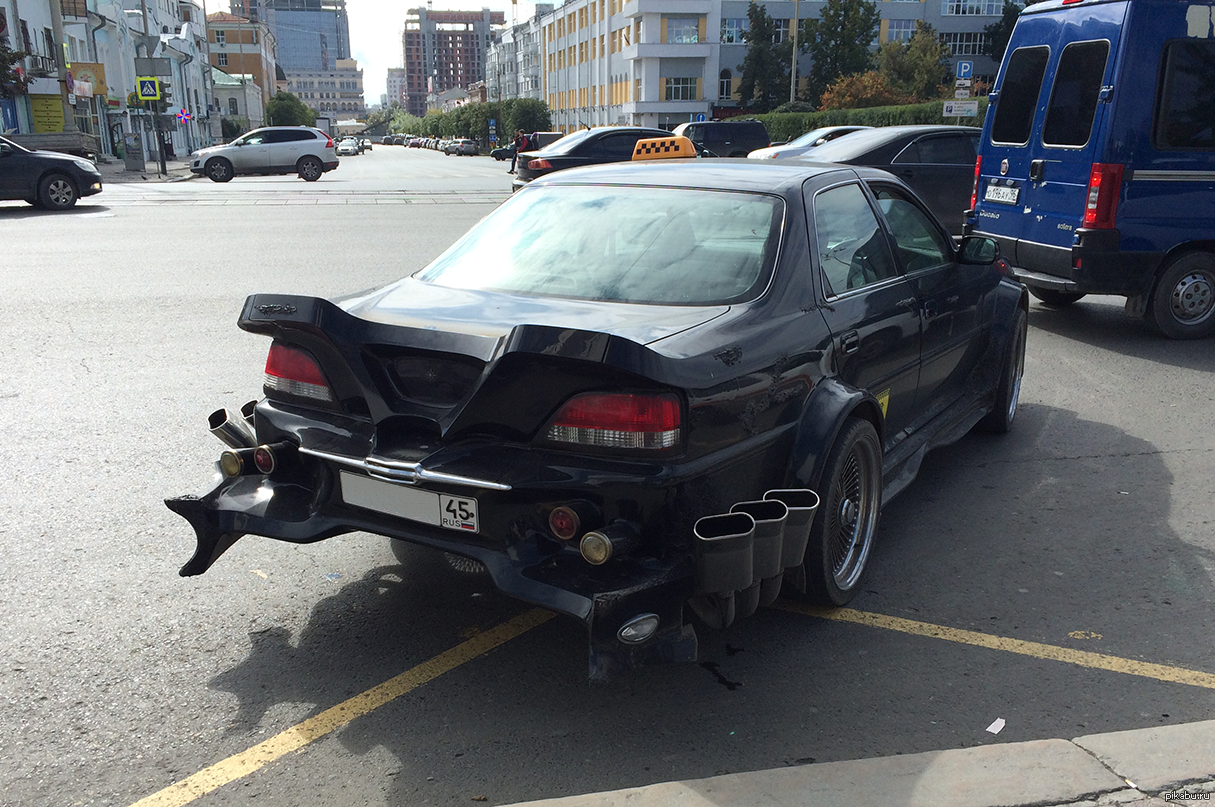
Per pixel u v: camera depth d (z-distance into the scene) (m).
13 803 2.45
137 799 2.48
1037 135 8.21
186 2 91.25
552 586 2.62
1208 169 7.62
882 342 3.76
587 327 2.92
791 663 3.18
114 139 50.66
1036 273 8.35
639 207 3.67
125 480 4.68
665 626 2.62
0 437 5.27
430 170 43.25
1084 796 2.42
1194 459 5.24
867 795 2.42
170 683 3.01
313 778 2.57
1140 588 3.75
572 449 2.67
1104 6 7.55
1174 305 8.05
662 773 2.60
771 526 2.68
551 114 115.19
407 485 2.81
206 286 9.80
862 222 4.02
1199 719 2.88
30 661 3.11
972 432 5.73
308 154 31.22
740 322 3.04
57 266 11.00
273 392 3.21
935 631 3.40
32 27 38.88
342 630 3.35
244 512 3.17
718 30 76.81
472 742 2.73
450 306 3.20
